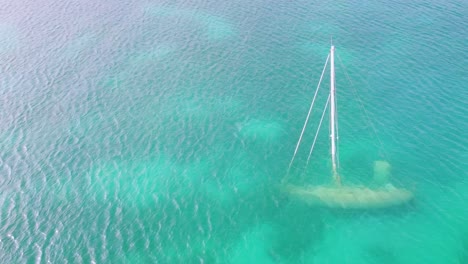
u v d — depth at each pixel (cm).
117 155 5453
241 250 4319
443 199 4744
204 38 7862
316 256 4247
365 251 4275
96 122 5988
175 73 6981
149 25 8275
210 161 5375
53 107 6266
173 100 6406
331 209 4691
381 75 6694
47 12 8706
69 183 5062
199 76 6906
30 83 6750
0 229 4497
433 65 6806
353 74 6762
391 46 7350
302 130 5828
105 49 7569
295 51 7406
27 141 5662
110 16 8569
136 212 4706
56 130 5850
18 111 6181
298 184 5025
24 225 4553
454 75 6550
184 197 4894
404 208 4666
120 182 5075
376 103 6156
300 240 4406
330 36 7725
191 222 4597
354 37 7656
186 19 8462
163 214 4684
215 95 6494
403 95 6259
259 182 5081
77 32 8044
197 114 6144
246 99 6412
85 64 7200
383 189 4869
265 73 6925
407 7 8475
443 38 7431
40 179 5109
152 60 7294
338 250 4294
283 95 6456
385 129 5712
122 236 4438
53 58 7344
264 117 6072
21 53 7475
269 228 4534
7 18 8500
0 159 5381
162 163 5338
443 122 5738
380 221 4547
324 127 5844
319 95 6400
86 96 6488
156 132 5822
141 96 6494
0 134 5769
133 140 5688
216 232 4497
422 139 5512
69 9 8812
